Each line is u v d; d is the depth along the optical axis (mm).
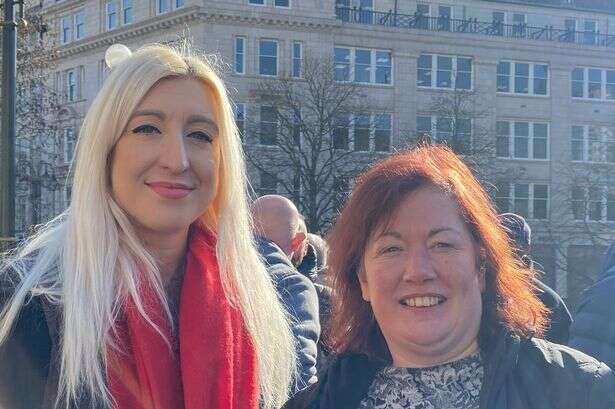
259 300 2648
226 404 2285
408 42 41656
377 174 2201
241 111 37250
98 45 44219
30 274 2234
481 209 2150
